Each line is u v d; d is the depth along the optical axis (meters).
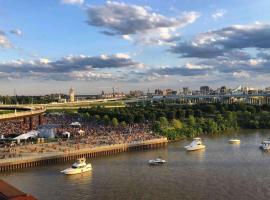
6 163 179.88
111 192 142.75
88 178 163.38
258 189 144.12
